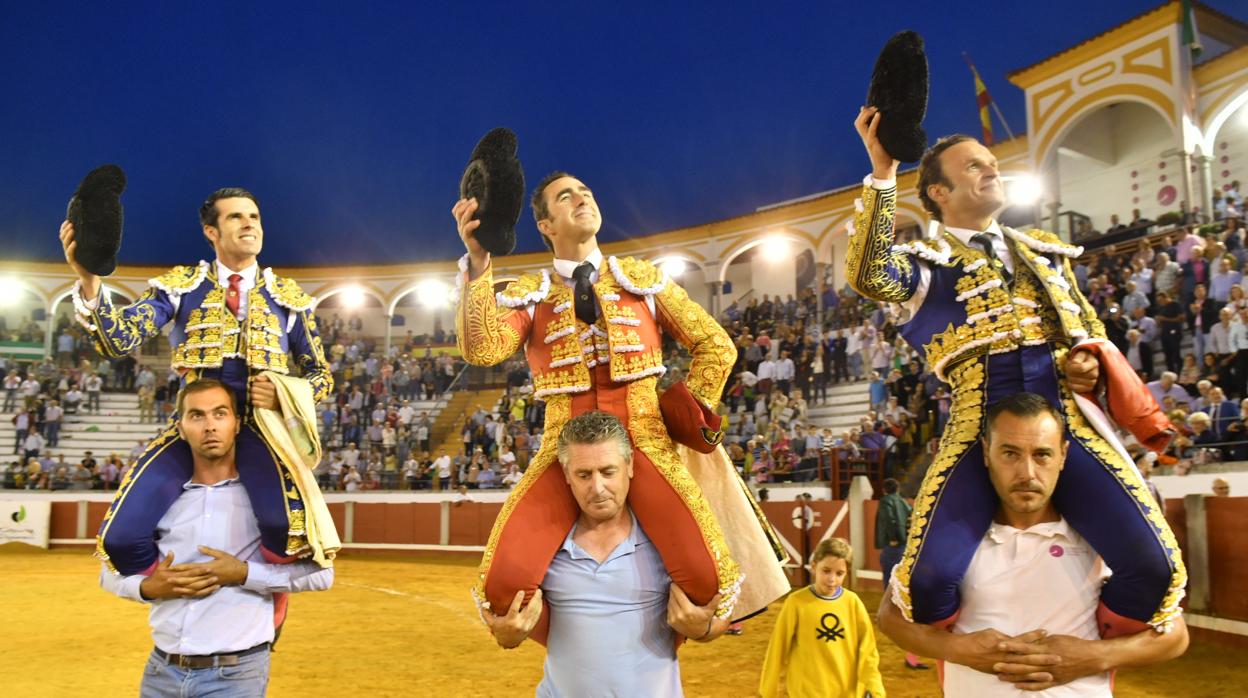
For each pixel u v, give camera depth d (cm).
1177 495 880
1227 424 904
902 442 1278
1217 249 1125
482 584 246
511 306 276
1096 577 234
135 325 315
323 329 2673
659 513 253
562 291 279
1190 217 1437
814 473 1312
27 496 2025
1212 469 848
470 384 2352
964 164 269
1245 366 975
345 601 1105
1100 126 1827
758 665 659
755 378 1706
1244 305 1000
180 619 312
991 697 237
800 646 418
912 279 258
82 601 1080
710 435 266
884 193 249
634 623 255
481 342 260
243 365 331
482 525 1770
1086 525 229
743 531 281
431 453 2130
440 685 611
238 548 319
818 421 1606
